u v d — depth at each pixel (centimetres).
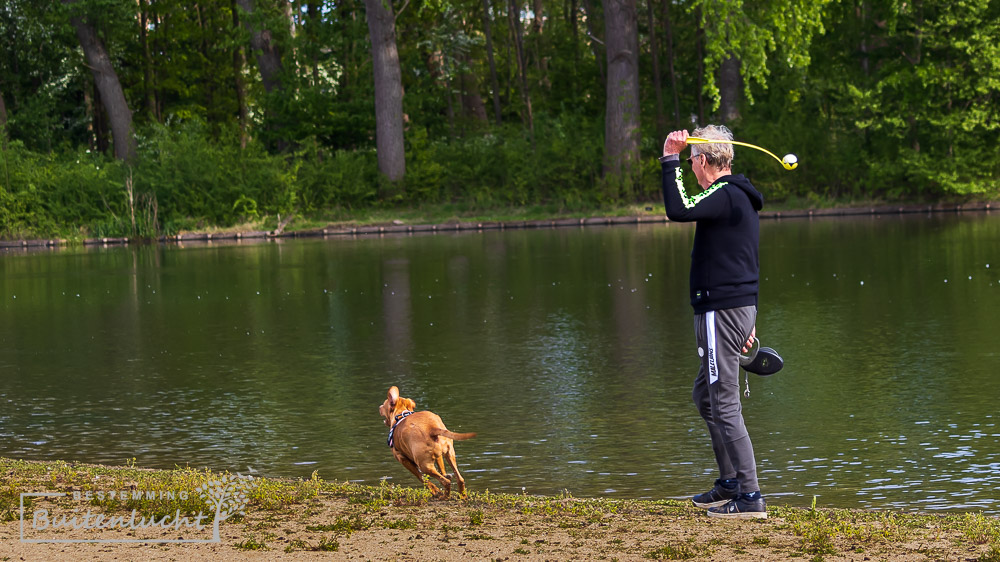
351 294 1900
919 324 1357
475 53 5438
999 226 3056
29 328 1564
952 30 3888
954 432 820
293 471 760
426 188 4119
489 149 4266
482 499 588
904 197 4106
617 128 4066
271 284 2108
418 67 4647
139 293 2002
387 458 793
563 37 5175
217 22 4828
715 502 562
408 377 1114
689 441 820
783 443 810
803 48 3516
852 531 488
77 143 5012
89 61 4341
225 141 4041
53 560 462
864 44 4231
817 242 2678
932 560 440
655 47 4356
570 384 1055
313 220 3912
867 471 723
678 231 3347
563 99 4975
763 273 2022
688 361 1166
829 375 1062
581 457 780
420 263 2475
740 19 3431
